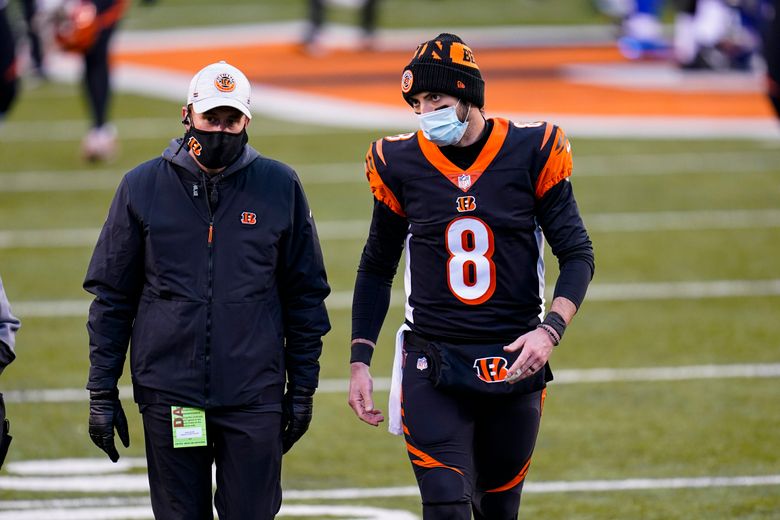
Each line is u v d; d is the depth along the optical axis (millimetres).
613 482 23500
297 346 17250
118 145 57781
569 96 67375
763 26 46594
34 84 74125
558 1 104375
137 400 16906
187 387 16547
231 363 16562
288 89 70062
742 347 31922
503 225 16828
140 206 16672
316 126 61125
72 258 41000
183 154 16703
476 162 16844
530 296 17172
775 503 22266
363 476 24062
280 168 17062
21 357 31609
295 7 103250
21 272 39406
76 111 66688
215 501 17078
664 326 33750
